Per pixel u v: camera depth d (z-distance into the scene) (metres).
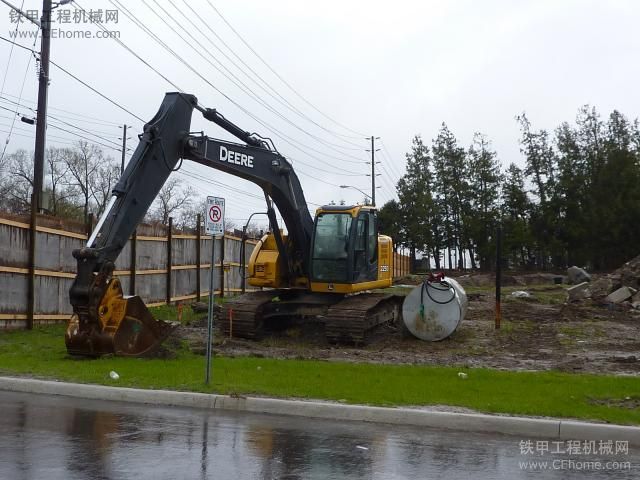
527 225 61.41
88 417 8.80
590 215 57.97
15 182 55.69
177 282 24.00
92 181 59.09
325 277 17.02
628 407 9.59
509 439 8.26
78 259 12.78
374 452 7.38
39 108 20.47
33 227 17.36
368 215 17.91
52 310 18.22
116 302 13.11
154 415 9.07
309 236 17.81
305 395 9.91
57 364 12.33
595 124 61.97
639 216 56.31
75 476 6.16
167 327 14.16
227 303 17.48
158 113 14.20
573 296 28.12
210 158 14.76
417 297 17.16
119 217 13.22
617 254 58.34
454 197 65.25
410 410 9.02
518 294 31.72
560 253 60.56
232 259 28.42
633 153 59.62
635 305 25.53
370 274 17.98
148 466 6.57
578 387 10.75
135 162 13.59
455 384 10.92
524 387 10.73
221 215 10.86
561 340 17.52
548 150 62.12
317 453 7.26
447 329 16.94
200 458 6.92
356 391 10.22
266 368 12.34
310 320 19.19
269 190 16.75
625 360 14.09
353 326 16.05
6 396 10.24
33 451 7.00
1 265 16.41
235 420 8.88
